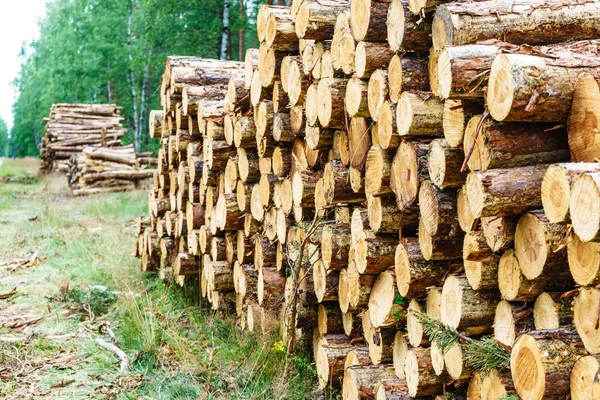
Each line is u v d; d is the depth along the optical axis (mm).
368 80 3350
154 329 5090
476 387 2746
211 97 5895
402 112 2939
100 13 26781
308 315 4262
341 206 3846
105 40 26703
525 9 2648
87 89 28188
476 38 2613
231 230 5348
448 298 2820
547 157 2396
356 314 3838
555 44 2654
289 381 4094
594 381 1982
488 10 2631
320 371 3902
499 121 2297
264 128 4516
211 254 5695
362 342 3877
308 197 4098
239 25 16688
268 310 4668
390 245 3318
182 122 6184
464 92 2496
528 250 2334
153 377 4355
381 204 3217
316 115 3793
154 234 7023
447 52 2484
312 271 4211
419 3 2830
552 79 2189
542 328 2426
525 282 2418
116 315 5688
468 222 2684
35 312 5855
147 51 24641
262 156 4684
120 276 6902
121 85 28391
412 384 3070
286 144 4531
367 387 3365
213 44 18422
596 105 2088
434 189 2812
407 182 2998
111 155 15336
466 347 2723
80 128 19391
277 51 4320
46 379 4332
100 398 4070
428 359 3033
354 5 3309
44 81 37469
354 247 3535
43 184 18219
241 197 5039
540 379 2148
